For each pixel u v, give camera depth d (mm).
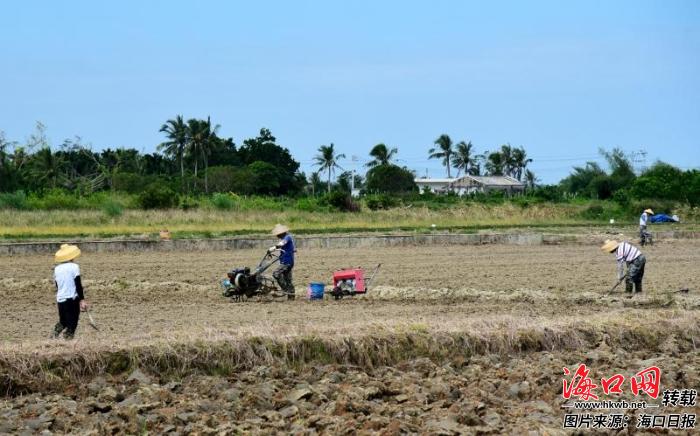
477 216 80562
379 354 19891
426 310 27625
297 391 16828
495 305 29188
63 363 18000
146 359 18500
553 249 54406
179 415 15336
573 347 21672
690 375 18984
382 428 14594
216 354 18953
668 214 88375
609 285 35438
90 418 15539
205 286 34344
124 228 64000
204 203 81500
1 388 17328
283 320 25219
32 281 36094
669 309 26906
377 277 38438
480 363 19906
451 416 15258
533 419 15562
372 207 87000
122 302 30312
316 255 49750
